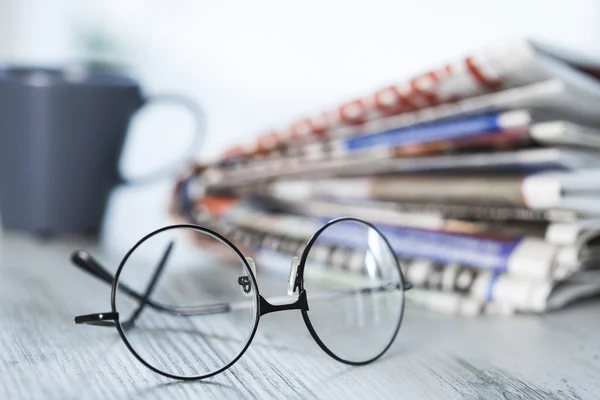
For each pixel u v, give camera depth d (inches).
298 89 57.6
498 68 21.2
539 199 21.0
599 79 25.2
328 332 20.5
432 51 52.3
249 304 18.8
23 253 33.0
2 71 35.4
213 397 15.6
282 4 57.5
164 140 59.7
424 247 24.8
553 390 16.4
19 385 16.0
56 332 20.6
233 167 33.6
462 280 23.3
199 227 19.1
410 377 17.2
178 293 25.6
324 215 30.8
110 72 37.1
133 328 21.3
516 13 50.0
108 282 23.4
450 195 23.9
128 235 37.7
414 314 23.6
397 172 27.8
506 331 21.5
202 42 59.1
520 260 21.9
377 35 54.4
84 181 35.0
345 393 16.0
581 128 22.5
